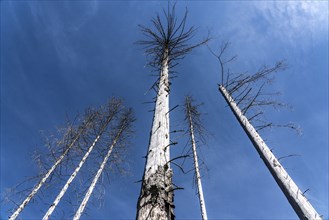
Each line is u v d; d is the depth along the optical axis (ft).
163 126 15.12
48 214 25.94
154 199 9.73
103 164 36.55
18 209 24.48
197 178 32.14
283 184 15.80
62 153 32.45
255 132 20.63
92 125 38.68
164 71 24.61
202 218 27.99
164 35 29.91
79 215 29.27
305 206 13.79
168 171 11.56
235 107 25.05
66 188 29.55
